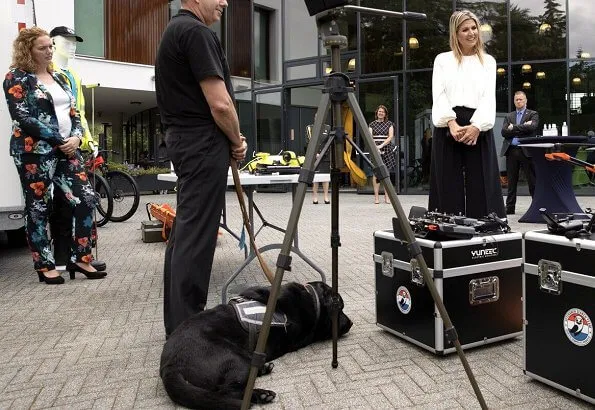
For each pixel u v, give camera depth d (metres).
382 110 10.88
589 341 2.14
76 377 2.61
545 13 12.80
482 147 3.32
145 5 14.57
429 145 13.61
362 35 14.18
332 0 2.09
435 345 2.72
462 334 2.75
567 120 12.81
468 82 3.31
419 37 13.63
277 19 15.53
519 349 2.83
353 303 3.78
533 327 2.38
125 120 23.64
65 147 4.54
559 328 2.26
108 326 3.41
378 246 3.11
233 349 2.39
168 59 2.80
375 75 14.13
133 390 2.45
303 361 2.73
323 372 2.59
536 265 2.34
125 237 7.36
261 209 10.27
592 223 2.26
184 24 2.79
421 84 13.70
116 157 24.12
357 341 3.01
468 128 3.19
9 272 5.18
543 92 12.97
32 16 5.08
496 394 2.31
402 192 13.82
